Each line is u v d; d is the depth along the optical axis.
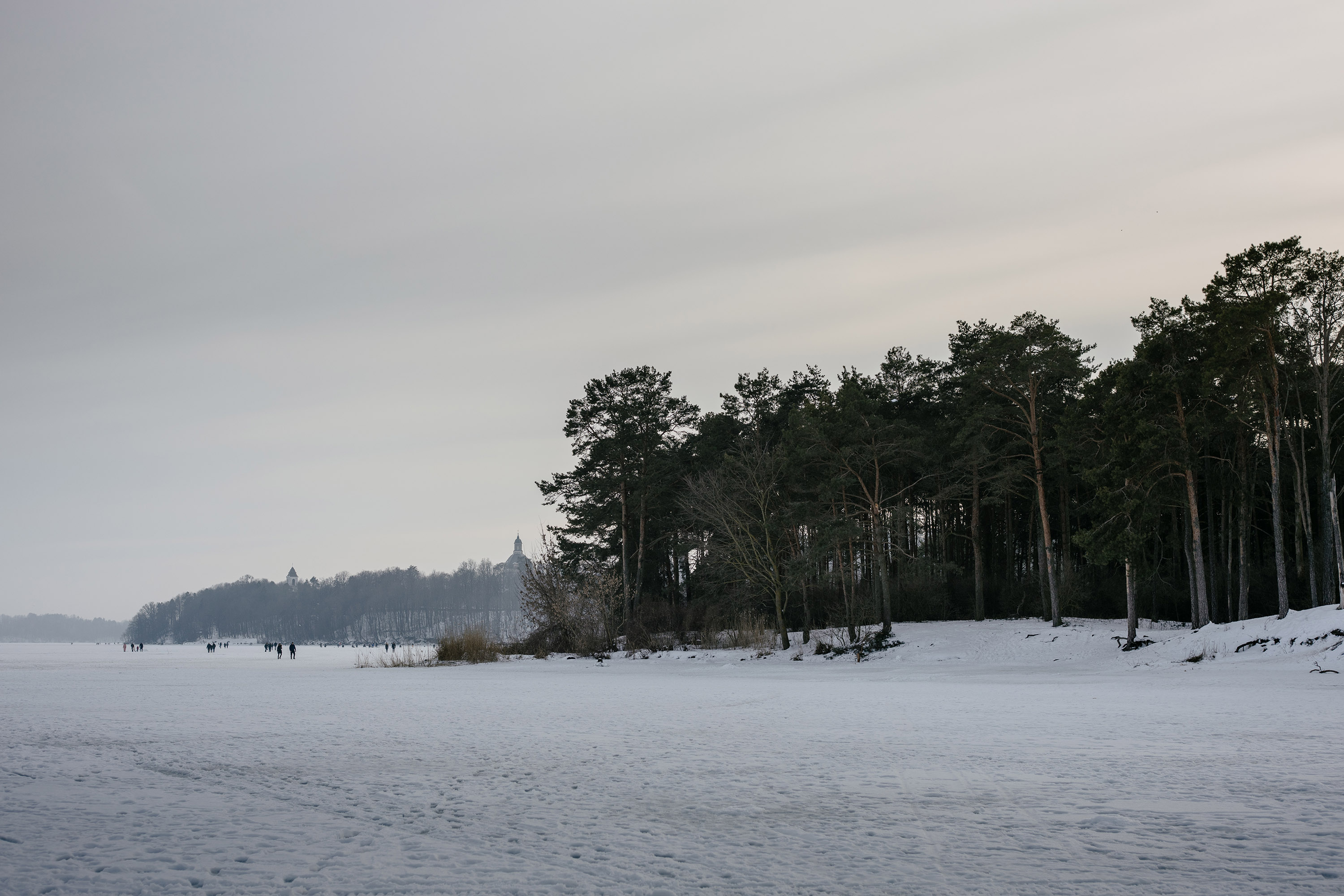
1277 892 5.55
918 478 59.47
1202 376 41.41
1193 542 47.16
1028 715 17.39
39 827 7.66
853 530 48.84
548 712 19.33
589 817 8.09
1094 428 49.38
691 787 9.62
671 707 20.44
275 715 18.72
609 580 57.34
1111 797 8.84
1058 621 49.53
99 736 14.77
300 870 6.27
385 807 8.56
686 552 62.22
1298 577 51.41
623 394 65.12
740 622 55.38
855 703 21.09
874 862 6.41
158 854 6.71
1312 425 47.88
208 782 10.07
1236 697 21.34
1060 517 63.38
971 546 69.56
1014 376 50.81
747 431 64.62
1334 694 21.84
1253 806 8.32
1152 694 22.94
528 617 58.81
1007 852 6.65
